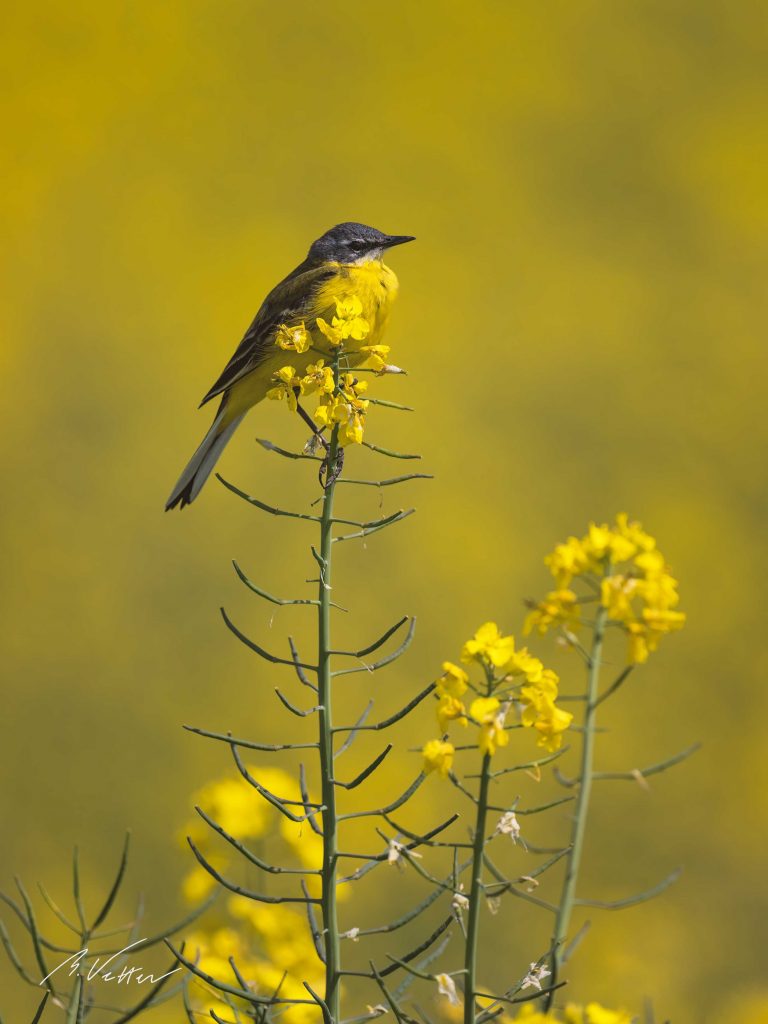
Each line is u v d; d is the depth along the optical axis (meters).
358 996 8.63
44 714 13.70
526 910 10.23
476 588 16.38
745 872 11.99
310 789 11.80
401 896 10.79
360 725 3.48
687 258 22.23
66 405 19.38
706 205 22.83
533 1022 3.27
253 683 14.45
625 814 12.62
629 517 18.17
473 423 19.31
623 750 13.86
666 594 3.27
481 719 3.16
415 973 3.20
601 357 20.64
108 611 15.44
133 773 12.96
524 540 17.23
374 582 16.25
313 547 3.65
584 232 22.81
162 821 12.20
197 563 16.20
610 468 18.78
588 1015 3.43
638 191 23.06
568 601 3.30
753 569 17.05
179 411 19.72
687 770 13.48
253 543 16.62
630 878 11.67
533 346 20.64
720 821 12.74
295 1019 4.48
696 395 19.89
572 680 14.75
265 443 3.95
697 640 15.40
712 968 10.02
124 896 10.61
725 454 19.03
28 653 14.59
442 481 18.11
